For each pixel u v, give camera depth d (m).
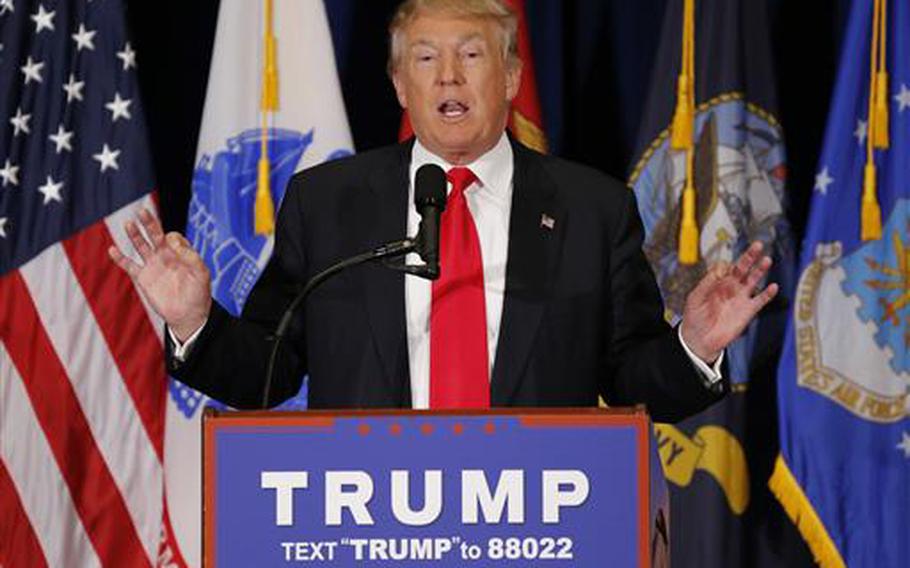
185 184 21.23
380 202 12.88
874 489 19.39
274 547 9.20
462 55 12.88
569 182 13.12
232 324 12.30
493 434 9.24
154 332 19.70
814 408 19.47
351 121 21.41
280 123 19.91
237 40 20.06
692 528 19.62
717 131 19.77
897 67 19.69
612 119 21.31
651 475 9.31
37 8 19.95
